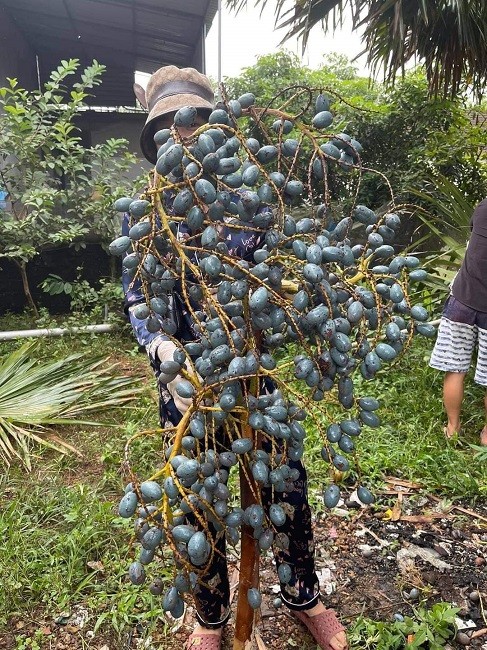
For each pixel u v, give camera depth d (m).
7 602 2.14
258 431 1.28
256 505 1.22
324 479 2.84
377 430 3.25
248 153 1.09
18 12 8.21
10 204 6.17
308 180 1.17
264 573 2.27
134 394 3.95
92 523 2.51
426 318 1.21
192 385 1.19
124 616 2.04
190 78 1.59
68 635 2.04
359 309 1.09
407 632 1.89
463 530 2.55
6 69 7.99
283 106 1.20
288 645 1.96
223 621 1.84
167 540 1.09
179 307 1.50
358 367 1.22
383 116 6.27
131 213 1.07
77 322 5.25
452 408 3.24
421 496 2.76
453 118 6.15
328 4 4.09
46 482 2.95
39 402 3.67
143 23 8.46
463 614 2.08
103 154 5.75
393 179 5.98
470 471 2.92
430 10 4.09
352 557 2.38
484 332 3.07
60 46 9.77
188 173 1.01
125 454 1.09
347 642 1.86
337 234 1.17
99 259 5.84
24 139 5.38
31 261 5.70
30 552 2.36
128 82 11.30
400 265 1.21
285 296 1.21
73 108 5.53
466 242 3.91
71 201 5.75
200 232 1.26
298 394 1.18
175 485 1.05
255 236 1.42
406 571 2.29
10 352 4.81
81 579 2.26
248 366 1.08
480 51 4.43
